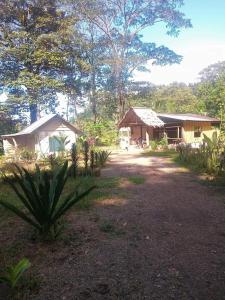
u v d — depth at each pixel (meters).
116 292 3.19
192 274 3.55
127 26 41.59
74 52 37.47
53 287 3.30
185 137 30.38
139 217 5.81
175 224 5.38
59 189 4.45
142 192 8.16
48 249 4.29
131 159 18.20
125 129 33.31
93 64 40.47
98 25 40.66
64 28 36.25
